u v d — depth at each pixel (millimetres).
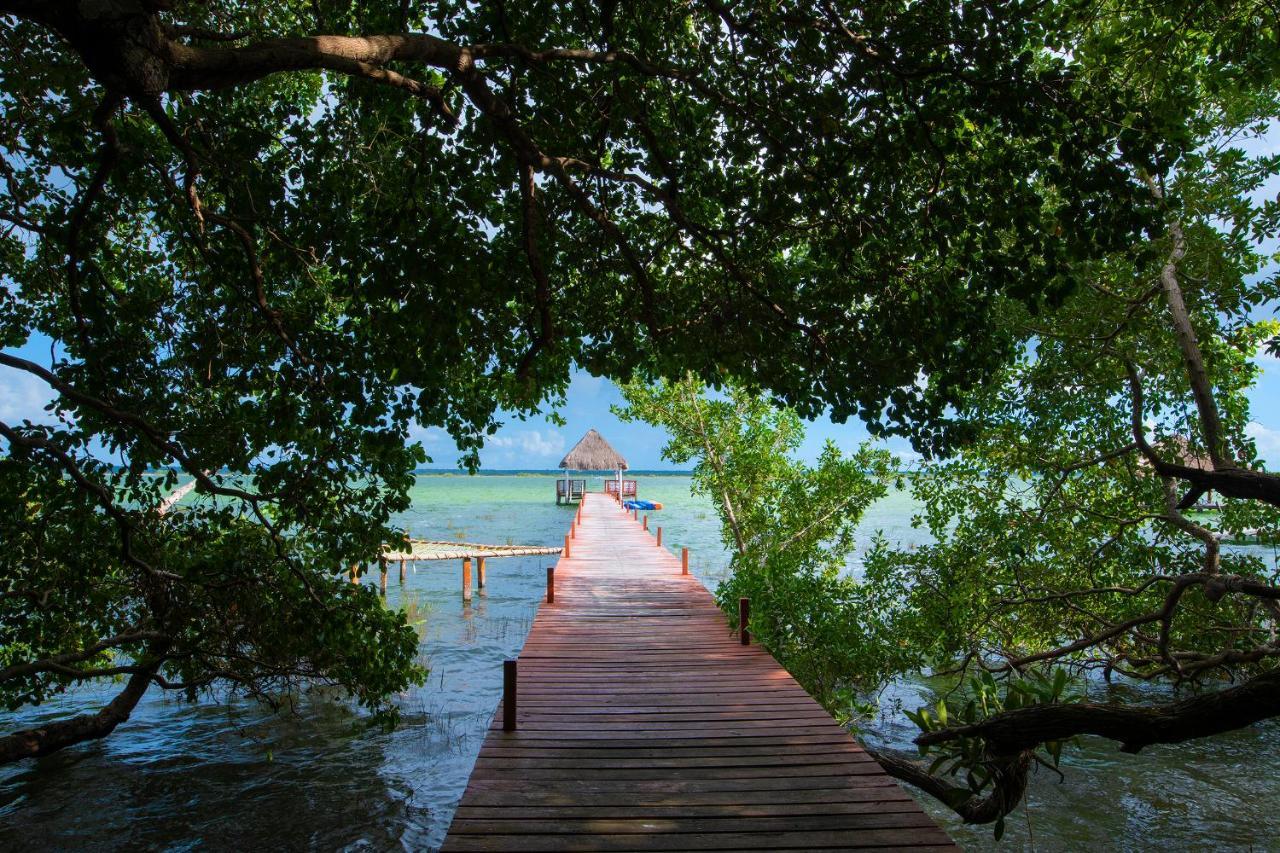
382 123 5988
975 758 5258
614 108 5781
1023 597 10023
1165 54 6152
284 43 3084
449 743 9430
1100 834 7055
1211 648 9859
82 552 6801
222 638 7863
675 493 87125
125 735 9578
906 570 10562
